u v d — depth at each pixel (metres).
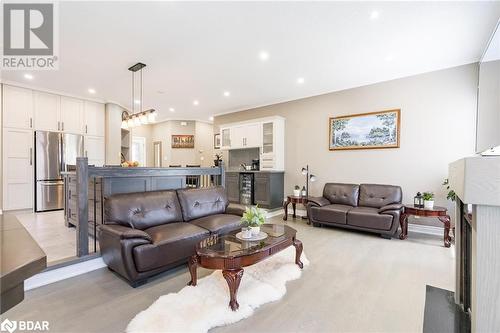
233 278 1.85
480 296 0.88
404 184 4.18
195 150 8.13
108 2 2.29
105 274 2.48
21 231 0.99
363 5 2.34
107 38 2.94
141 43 3.07
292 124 5.62
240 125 6.27
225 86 4.73
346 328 1.68
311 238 3.71
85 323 1.72
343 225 3.98
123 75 4.14
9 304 0.68
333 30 2.77
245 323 1.72
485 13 2.44
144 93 5.24
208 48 3.19
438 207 3.64
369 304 1.96
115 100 5.87
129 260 2.12
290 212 5.64
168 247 2.38
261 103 6.05
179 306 1.85
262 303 1.95
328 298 2.05
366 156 4.57
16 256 0.73
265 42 3.05
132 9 2.39
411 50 3.26
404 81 4.16
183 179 4.08
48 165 5.02
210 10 2.41
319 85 4.66
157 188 3.69
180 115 7.59
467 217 1.56
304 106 5.41
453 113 3.77
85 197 2.58
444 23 2.62
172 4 2.32
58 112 5.18
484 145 1.67
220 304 1.87
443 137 3.84
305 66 3.78
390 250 3.19
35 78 4.31
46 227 3.78
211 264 1.93
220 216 3.27
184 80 4.40
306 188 5.35
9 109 4.55
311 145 5.31
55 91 5.05
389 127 4.30
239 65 3.74
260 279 2.29
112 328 1.67
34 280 2.21
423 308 1.90
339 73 4.07
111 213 2.57
